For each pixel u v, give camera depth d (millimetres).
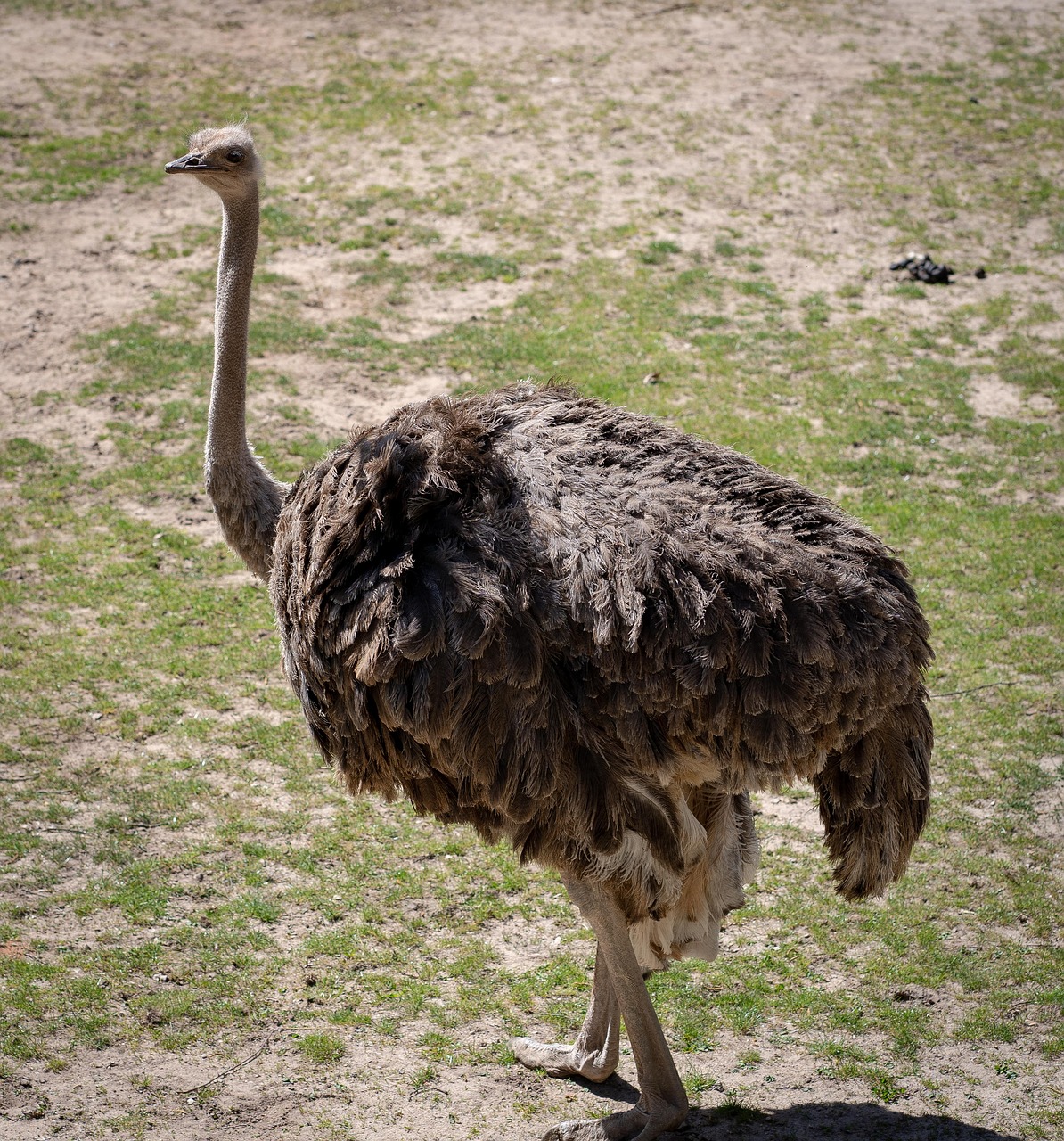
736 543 8438
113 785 13414
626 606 8133
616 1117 9125
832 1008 10805
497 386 21781
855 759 8656
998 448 20422
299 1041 10438
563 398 9859
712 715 8211
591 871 8555
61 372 22219
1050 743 14102
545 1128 9656
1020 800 13289
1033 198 29281
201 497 18891
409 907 12000
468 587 8195
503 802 8281
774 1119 9656
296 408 21047
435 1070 10203
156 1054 10273
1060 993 10875
